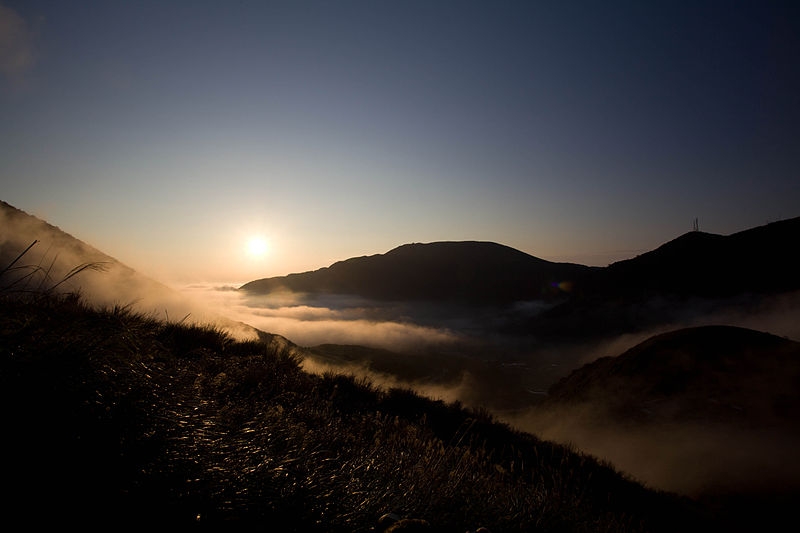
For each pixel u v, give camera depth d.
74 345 3.49
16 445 2.62
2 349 3.17
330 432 6.04
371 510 3.59
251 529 2.78
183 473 2.91
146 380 3.75
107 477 2.67
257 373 8.31
